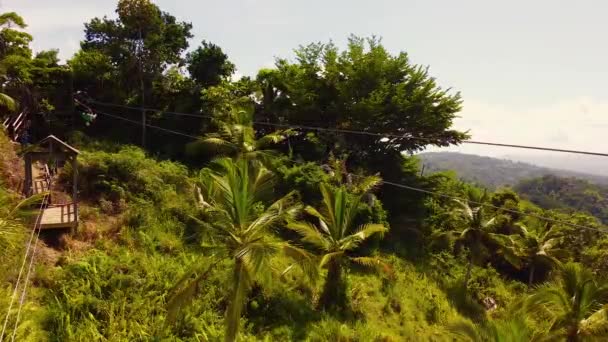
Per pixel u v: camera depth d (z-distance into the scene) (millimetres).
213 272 15578
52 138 15562
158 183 20672
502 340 12195
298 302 16500
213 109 28531
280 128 31594
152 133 29469
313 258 15422
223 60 31312
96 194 19109
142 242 16469
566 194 125438
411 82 31969
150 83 29953
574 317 15008
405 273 23219
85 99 29156
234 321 11758
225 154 24469
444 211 32531
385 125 31047
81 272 13547
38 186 18375
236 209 12891
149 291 13930
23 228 14078
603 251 34750
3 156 18266
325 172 27344
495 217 27688
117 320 12430
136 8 27234
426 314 19812
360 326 16141
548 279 31094
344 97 30469
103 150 24734
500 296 25656
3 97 20938
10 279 12320
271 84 32156
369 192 24938
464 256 29094
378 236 23234
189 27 31547
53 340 11117
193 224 18750
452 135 32406
